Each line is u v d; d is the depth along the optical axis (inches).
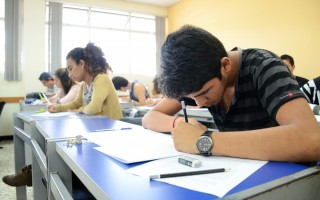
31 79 176.2
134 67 219.1
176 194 15.8
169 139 32.1
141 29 220.8
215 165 21.2
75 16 197.3
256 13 152.8
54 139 32.1
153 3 216.1
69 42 194.4
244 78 28.9
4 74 167.9
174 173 19.0
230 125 32.3
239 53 30.3
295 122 21.4
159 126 37.2
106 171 20.4
